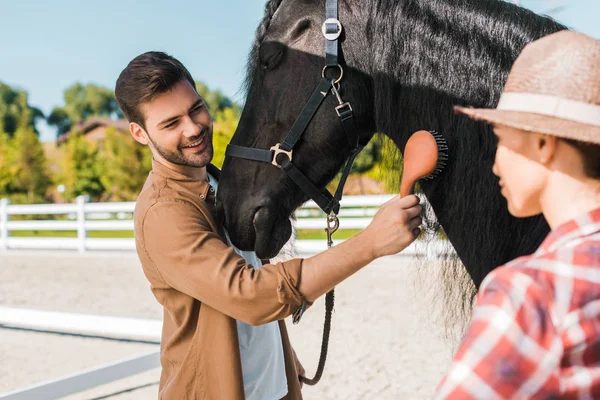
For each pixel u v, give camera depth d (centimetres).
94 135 4916
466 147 132
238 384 135
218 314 138
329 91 143
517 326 68
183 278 133
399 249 124
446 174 137
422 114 138
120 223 1004
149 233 138
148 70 141
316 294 127
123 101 145
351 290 614
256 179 149
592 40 74
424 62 136
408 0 138
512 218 131
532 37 131
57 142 4931
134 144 3619
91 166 3678
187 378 140
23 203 3572
